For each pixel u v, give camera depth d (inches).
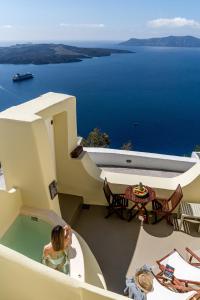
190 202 306.0
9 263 120.8
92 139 1123.9
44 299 122.6
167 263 226.1
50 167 239.8
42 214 237.1
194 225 293.0
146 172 386.0
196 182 295.6
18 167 231.0
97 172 329.4
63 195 320.8
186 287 207.9
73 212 295.9
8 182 241.6
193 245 269.3
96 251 262.1
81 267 189.9
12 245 229.6
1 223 221.3
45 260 168.2
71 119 292.0
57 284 115.9
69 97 281.6
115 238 277.7
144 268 214.4
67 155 301.9
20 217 244.5
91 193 317.4
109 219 302.4
